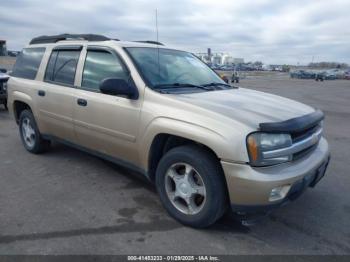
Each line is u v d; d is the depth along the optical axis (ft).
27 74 17.37
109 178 14.52
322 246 9.75
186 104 10.30
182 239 9.90
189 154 9.97
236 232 10.36
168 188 10.97
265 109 10.62
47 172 15.14
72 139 14.73
